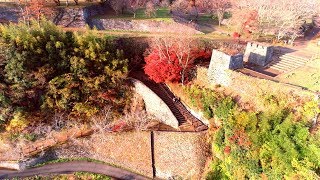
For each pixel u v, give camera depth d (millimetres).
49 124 37438
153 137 35188
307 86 30859
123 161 35469
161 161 34594
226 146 31000
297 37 48812
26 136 36469
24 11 43719
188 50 38156
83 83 38500
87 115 38281
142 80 41719
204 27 51938
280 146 26188
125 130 36562
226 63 35375
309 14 47750
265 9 46250
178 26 46656
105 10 52188
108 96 39188
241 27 45156
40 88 37375
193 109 37500
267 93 31328
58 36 38969
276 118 27891
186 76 39938
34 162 34844
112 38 42750
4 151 35562
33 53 37188
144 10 53594
